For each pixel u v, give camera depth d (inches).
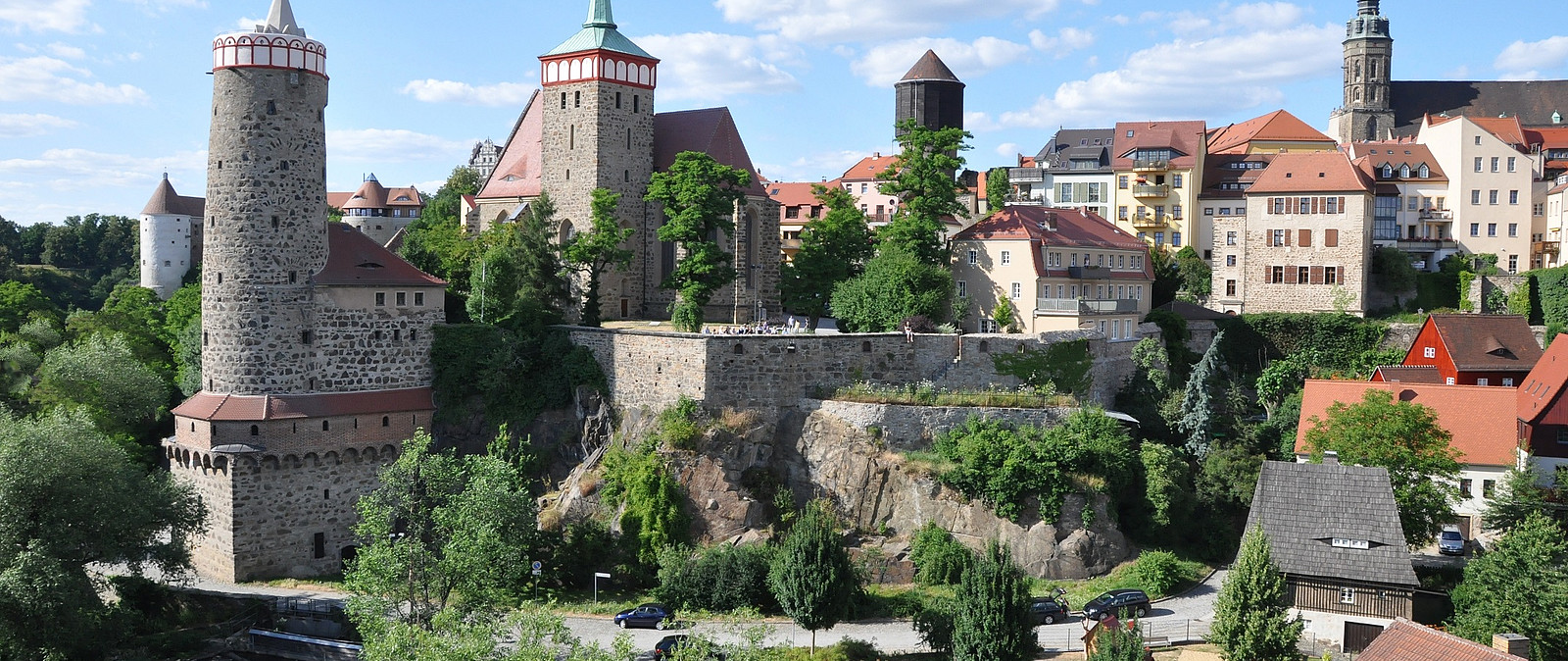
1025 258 3892.7
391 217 7514.8
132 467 2901.1
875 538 3122.5
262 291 3095.5
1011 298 3937.0
